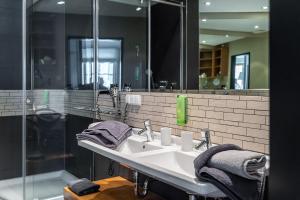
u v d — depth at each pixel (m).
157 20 2.24
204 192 1.01
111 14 2.79
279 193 0.79
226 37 1.63
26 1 3.09
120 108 2.43
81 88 3.10
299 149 0.75
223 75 1.65
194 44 1.88
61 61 3.32
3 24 3.13
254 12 1.47
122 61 2.64
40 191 3.10
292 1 0.76
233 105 1.46
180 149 1.58
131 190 1.97
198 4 1.84
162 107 1.95
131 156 1.42
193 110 1.71
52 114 3.26
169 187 1.85
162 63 2.17
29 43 3.12
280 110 0.80
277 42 0.80
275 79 0.81
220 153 1.07
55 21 3.28
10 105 3.16
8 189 3.12
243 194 1.00
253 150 1.36
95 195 1.89
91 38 3.04
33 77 3.16
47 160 3.21
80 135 1.92
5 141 3.14
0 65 3.12
